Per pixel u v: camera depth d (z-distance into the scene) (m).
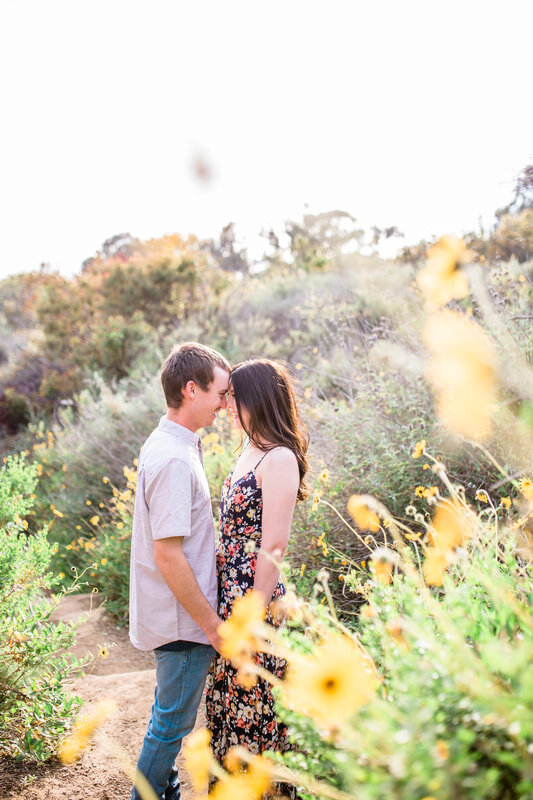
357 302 7.61
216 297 11.68
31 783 2.22
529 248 5.02
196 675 1.99
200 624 1.89
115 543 4.86
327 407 4.34
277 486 1.92
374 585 1.65
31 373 11.77
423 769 0.86
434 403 3.29
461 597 1.34
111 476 6.44
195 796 2.30
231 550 2.03
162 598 1.96
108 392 8.15
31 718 2.34
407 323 4.47
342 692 0.99
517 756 0.93
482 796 0.92
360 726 1.05
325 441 3.93
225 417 5.22
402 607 1.58
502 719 0.92
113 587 4.63
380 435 3.50
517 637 1.17
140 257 12.97
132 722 2.73
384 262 9.05
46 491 7.02
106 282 12.15
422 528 3.02
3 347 15.62
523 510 2.11
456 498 1.74
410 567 1.50
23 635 2.43
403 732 0.91
